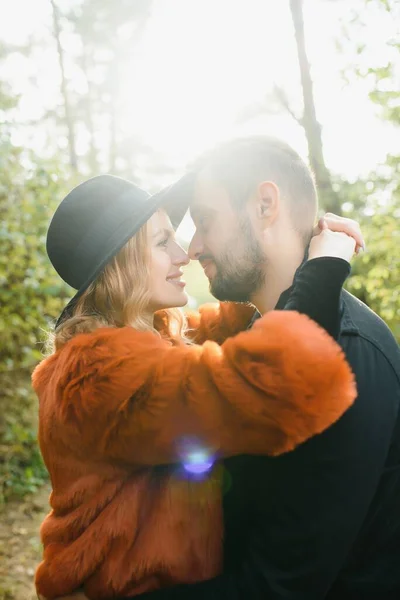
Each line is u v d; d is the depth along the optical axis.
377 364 1.28
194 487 1.39
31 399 5.59
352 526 1.19
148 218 1.55
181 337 1.97
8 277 5.02
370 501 1.22
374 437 1.21
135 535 1.37
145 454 1.28
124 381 1.25
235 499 1.35
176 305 1.72
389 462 1.29
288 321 1.21
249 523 1.33
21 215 5.15
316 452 1.20
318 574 1.19
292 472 1.22
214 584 1.25
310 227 1.50
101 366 1.30
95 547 1.36
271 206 1.45
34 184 5.20
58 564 1.38
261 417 1.15
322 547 1.19
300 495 1.21
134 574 1.34
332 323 1.27
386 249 5.01
